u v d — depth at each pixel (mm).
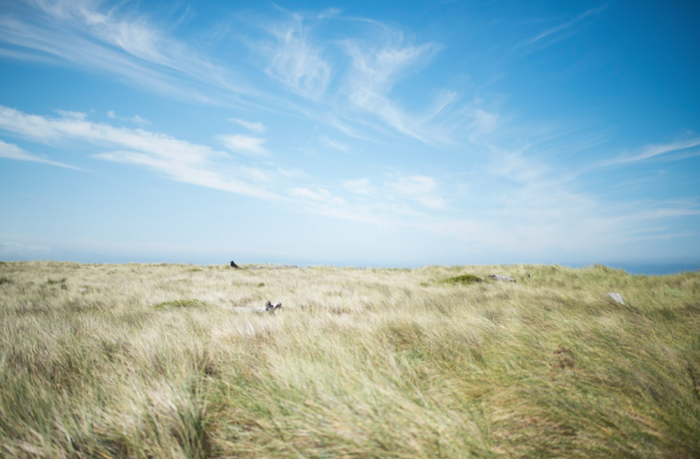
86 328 5598
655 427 2250
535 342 3971
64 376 3598
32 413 2686
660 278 11453
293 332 4824
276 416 2494
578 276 13445
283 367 3193
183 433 2436
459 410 2592
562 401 2541
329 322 5641
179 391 2859
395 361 3549
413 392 2791
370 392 2619
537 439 2197
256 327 5406
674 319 4855
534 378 2986
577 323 4477
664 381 2795
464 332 4445
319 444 2199
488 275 14969
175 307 8625
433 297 8477
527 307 6000
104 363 3830
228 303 9625
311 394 2711
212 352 4086
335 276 18312
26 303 9250
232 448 2277
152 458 2217
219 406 2818
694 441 2100
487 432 2258
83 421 2527
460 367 3496
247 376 3363
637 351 3461
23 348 4262
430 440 2088
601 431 2227
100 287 13695
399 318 5488
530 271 15992
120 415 2592
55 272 20469
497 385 2967
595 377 3016
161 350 4082
